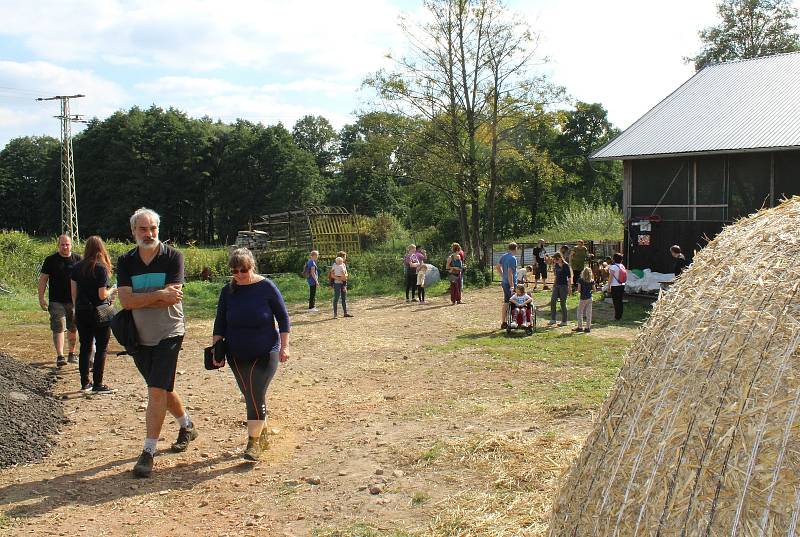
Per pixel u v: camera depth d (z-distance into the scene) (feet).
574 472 10.85
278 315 19.92
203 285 77.05
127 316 18.78
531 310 42.55
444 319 51.49
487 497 15.96
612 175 202.59
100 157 259.19
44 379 29.17
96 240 27.73
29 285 75.36
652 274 56.65
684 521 8.16
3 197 303.68
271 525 15.12
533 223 188.65
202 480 17.99
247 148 262.88
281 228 111.96
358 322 51.24
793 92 59.41
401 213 227.81
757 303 9.18
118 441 21.53
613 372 29.84
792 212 11.04
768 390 8.16
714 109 61.62
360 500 16.31
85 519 15.60
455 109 92.58
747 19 146.10
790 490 7.40
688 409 8.87
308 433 22.11
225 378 30.96
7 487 17.63
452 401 25.55
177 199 261.44
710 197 57.52
